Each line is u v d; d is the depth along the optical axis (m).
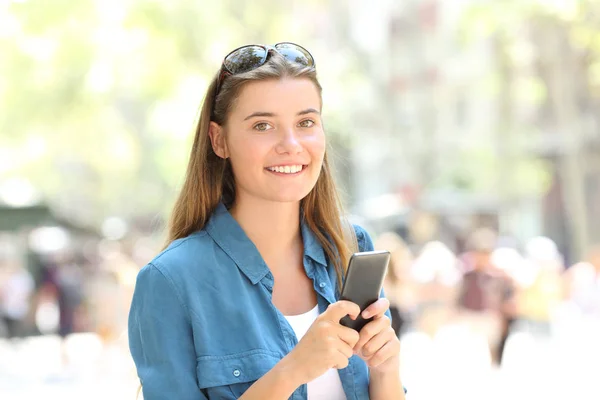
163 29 29.59
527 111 37.91
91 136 41.97
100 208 53.41
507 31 32.91
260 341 3.54
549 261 20.92
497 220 41.72
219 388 3.48
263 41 31.61
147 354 3.55
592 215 35.97
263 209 3.76
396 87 41.50
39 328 29.22
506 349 21.84
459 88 42.91
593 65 32.69
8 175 47.53
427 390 16.83
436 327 23.27
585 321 24.89
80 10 28.48
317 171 3.66
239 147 3.63
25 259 32.25
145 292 3.57
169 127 32.59
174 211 3.89
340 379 3.70
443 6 42.62
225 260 3.67
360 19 40.78
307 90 3.62
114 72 30.08
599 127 34.09
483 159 42.72
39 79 30.98
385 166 44.06
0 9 27.14
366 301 3.38
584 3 28.36
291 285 3.80
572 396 15.72
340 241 3.92
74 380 20.28
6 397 18.11
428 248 24.86
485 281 19.52
